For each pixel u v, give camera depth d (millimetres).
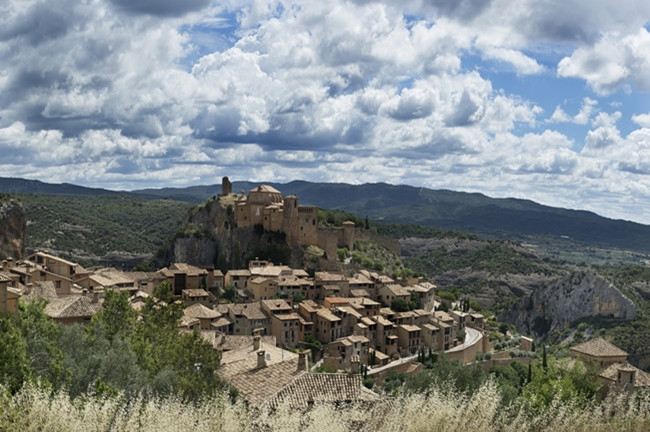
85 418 22250
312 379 43844
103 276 115125
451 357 125375
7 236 125062
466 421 21891
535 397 42406
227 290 137375
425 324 138750
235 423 21922
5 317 40750
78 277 105062
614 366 75000
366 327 128125
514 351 139875
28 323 43000
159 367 47594
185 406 23984
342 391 42031
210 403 23453
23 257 129875
